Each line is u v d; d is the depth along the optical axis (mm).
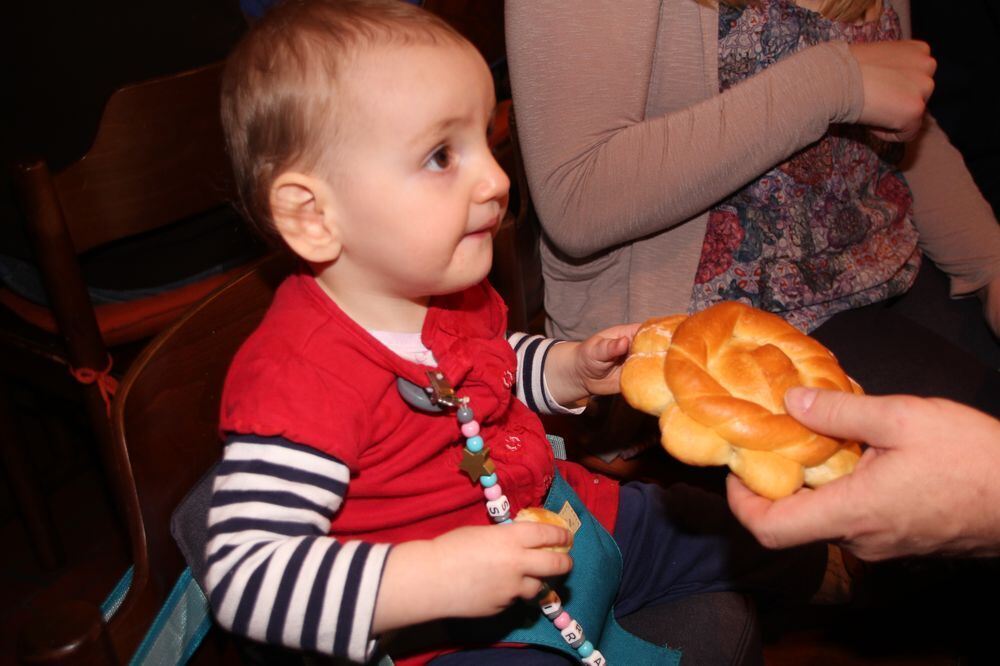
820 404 677
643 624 947
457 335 807
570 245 1104
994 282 1285
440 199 703
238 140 730
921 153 1306
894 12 1220
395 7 739
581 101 1028
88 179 1117
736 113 999
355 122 680
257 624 641
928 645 1426
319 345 724
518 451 845
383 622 646
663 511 991
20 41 1383
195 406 783
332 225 718
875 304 1256
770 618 1481
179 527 739
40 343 1403
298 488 678
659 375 725
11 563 1717
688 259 1121
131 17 1447
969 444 657
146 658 688
